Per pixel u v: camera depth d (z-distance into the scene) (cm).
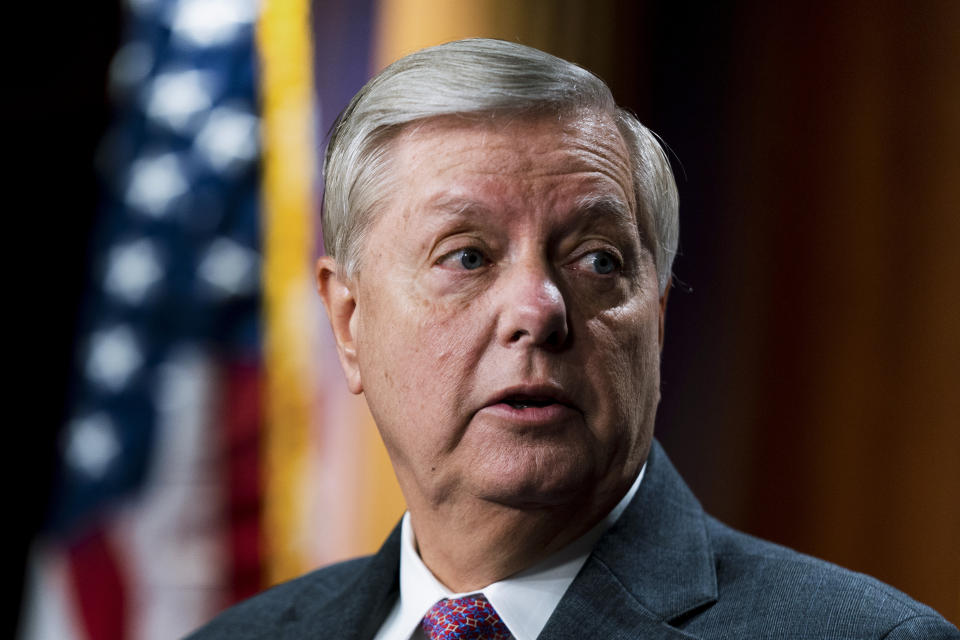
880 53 1031
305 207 1102
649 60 1156
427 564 471
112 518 1038
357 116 466
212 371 1059
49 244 1446
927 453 981
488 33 1195
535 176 425
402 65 455
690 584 432
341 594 520
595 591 428
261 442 1049
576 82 443
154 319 1070
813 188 1064
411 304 432
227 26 1133
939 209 986
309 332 1088
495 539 435
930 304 987
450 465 427
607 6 1166
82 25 1409
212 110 1111
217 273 1073
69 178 1438
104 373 1064
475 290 425
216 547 1031
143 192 1099
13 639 1427
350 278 473
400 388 436
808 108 1073
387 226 446
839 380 1034
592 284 430
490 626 436
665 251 481
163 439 1045
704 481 1095
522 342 412
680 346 1114
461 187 425
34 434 1441
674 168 1131
